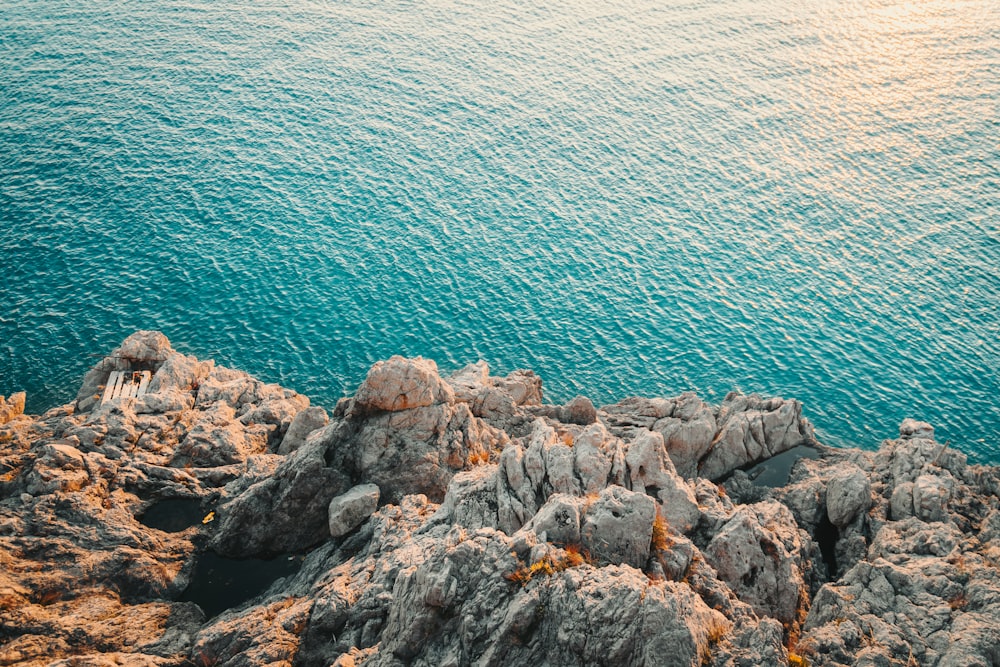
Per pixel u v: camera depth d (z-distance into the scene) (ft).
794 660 109.19
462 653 102.53
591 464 134.51
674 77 460.55
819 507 164.86
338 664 108.99
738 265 327.47
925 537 145.07
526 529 118.11
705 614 105.40
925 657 114.73
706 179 378.94
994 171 394.52
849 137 416.05
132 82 410.31
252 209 331.98
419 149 382.22
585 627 100.22
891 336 296.71
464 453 164.14
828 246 341.82
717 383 271.49
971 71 481.05
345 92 422.00
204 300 282.77
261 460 172.55
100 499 159.33
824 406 266.16
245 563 154.10
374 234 325.42
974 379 280.31
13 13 468.34
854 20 536.01
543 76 452.76
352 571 133.69
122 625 135.74
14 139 356.59
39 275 285.23
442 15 513.86
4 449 180.04
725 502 152.76
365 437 161.58
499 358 273.13
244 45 458.09
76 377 246.06
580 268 318.45
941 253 340.80
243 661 118.52
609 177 374.84
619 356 278.87
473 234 331.16
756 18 531.91
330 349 268.41
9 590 136.67
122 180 339.16
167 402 189.88
